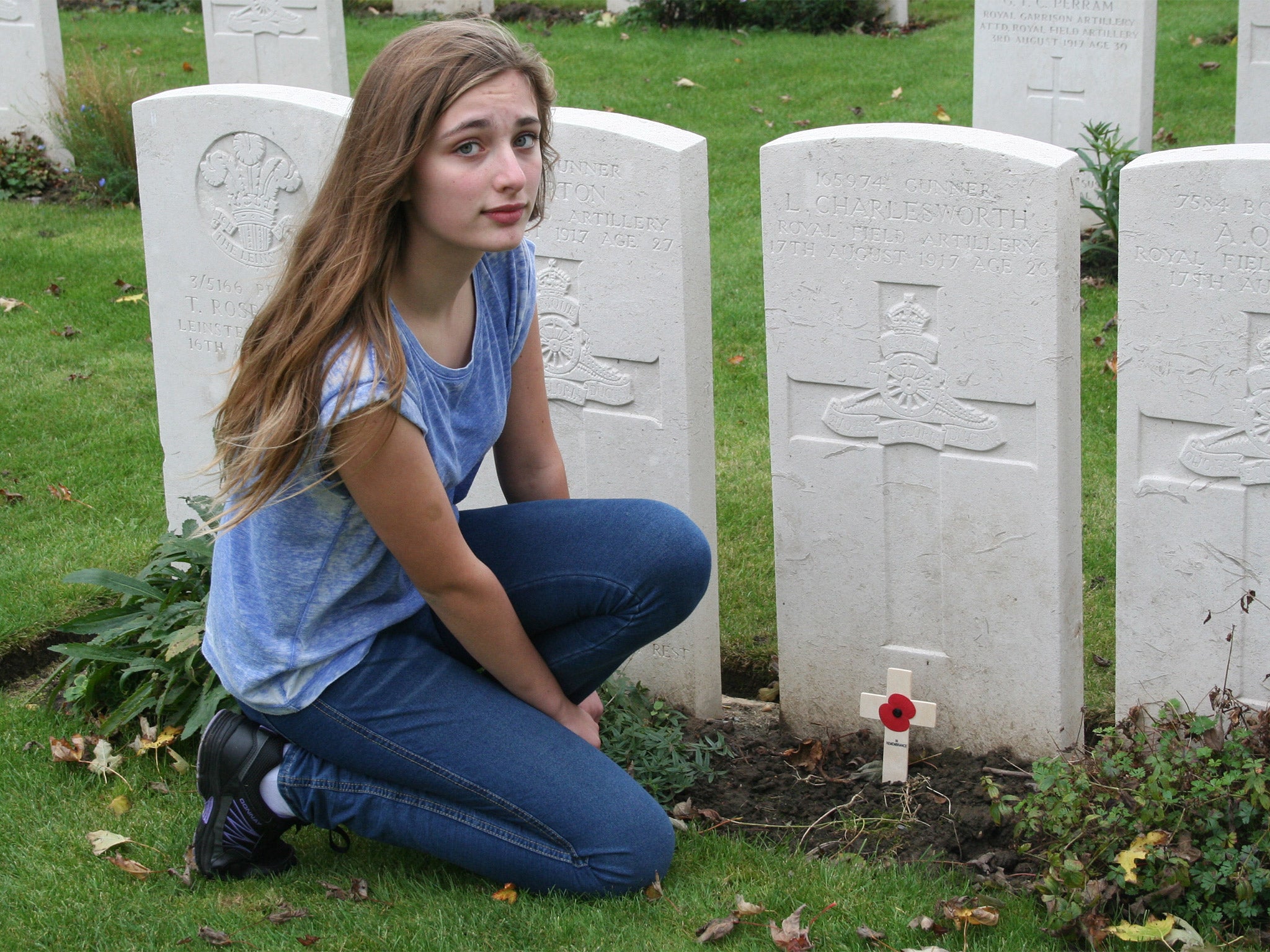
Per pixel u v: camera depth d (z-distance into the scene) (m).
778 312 3.08
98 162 7.62
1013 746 3.13
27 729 3.25
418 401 2.29
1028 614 3.02
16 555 4.05
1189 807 2.53
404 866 2.70
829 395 3.09
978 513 3.01
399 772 2.50
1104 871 2.54
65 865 2.71
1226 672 2.94
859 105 8.66
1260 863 2.47
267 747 2.59
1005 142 2.77
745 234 6.68
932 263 2.88
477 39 2.19
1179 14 10.30
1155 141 7.67
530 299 2.62
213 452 3.88
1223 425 2.78
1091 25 6.82
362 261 2.17
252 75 8.31
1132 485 2.93
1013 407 2.89
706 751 3.16
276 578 2.39
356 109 2.19
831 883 2.63
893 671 3.00
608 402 3.33
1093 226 6.73
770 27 10.86
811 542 3.22
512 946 2.43
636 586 2.52
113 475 4.61
